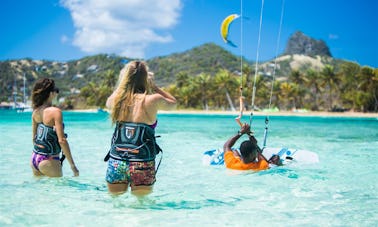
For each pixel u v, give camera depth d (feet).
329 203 11.84
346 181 15.30
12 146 27.04
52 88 14.67
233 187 14.16
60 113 14.16
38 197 12.06
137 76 11.09
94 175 16.25
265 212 10.77
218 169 18.29
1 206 11.00
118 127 11.01
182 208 11.06
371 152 25.63
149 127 10.97
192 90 301.02
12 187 13.50
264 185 14.55
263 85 275.59
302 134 45.47
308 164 19.60
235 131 48.60
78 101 365.20
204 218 10.11
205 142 32.22
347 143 32.81
